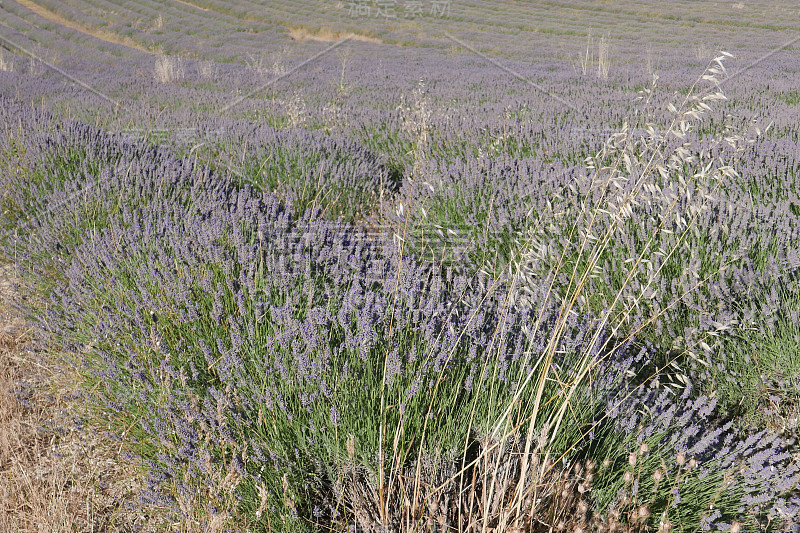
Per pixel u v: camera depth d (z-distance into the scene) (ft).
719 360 9.10
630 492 6.57
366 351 7.29
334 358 7.25
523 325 7.46
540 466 6.21
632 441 7.29
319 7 97.25
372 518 6.19
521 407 7.12
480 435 6.79
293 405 7.04
